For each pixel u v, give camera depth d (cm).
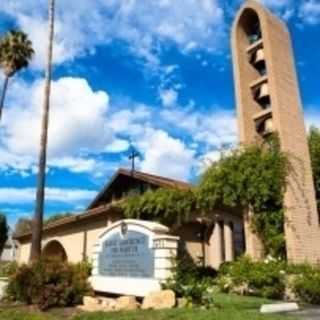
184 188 1956
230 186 1723
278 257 1616
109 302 1273
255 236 1695
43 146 2056
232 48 2059
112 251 1490
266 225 1661
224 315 922
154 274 1283
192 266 1758
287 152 1719
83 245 2258
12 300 1382
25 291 1328
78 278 1381
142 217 2044
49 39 2264
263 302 1259
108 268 1485
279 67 1897
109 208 2067
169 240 1295
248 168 1697
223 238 2233
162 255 1277
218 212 2138
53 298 1276
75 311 1171
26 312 1161
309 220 1686
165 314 965
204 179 1819
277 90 1820
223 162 1783
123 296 1310
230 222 2242
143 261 1339
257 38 2077
